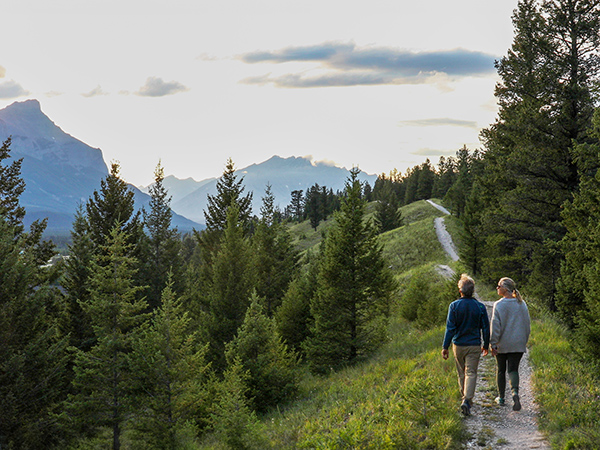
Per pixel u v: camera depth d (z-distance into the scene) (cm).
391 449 605
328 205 13000
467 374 702
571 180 2028
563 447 548
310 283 2730
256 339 1580
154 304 3031
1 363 1295
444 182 11675
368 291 1720
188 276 3484
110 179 2747
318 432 835
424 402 696
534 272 2266
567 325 1449
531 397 746
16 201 2139
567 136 2017
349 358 1736
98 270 1512
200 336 2089
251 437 942
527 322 693
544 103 2117
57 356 1484
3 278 1323
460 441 611
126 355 1375
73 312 2044
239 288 2134
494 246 2798
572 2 2011
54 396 1428
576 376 800
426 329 1972
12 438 1284
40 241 2106
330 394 1184
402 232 7012
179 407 1316
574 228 1403
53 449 1516
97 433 1639
